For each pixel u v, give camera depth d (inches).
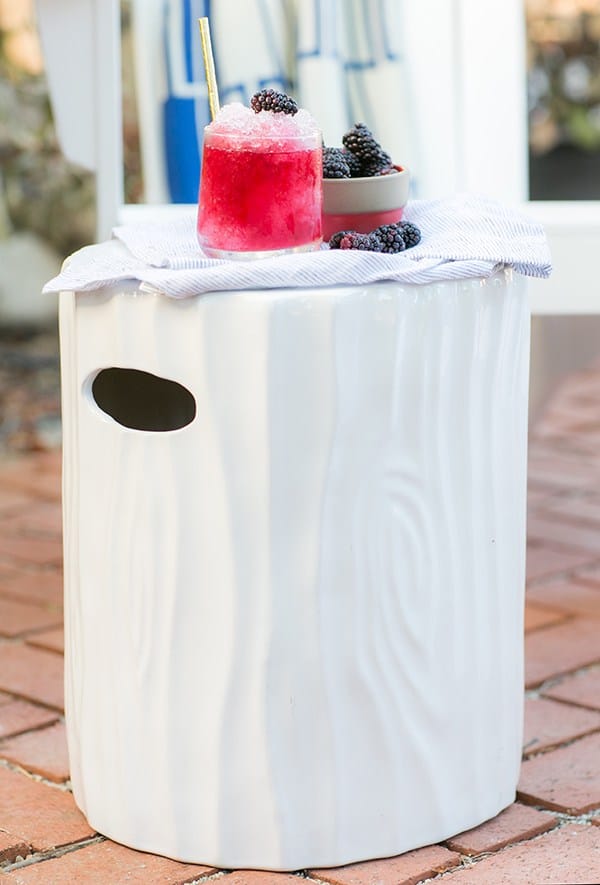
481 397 48.8
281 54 80.2
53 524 96.0
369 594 46.9
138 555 47.3
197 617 46.8
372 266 45.3
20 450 114.0
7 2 124.0
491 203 53.9
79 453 49.2
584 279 74.0
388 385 45.7
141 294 45.5
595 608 78.4
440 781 49.7
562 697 65.3
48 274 130.3
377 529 46.7
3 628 76.0
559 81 127.1
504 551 50.9
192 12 78.8
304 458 45.1
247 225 46.6
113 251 50.9
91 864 48.9
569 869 48.2
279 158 46.2
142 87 79.4
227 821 47.8
